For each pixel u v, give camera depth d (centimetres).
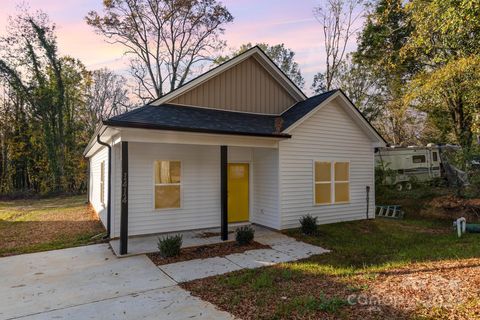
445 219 1156
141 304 436
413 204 1351
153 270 589
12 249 765
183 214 934
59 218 1258
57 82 2434
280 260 652
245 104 1112
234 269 593
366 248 757
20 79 2358
